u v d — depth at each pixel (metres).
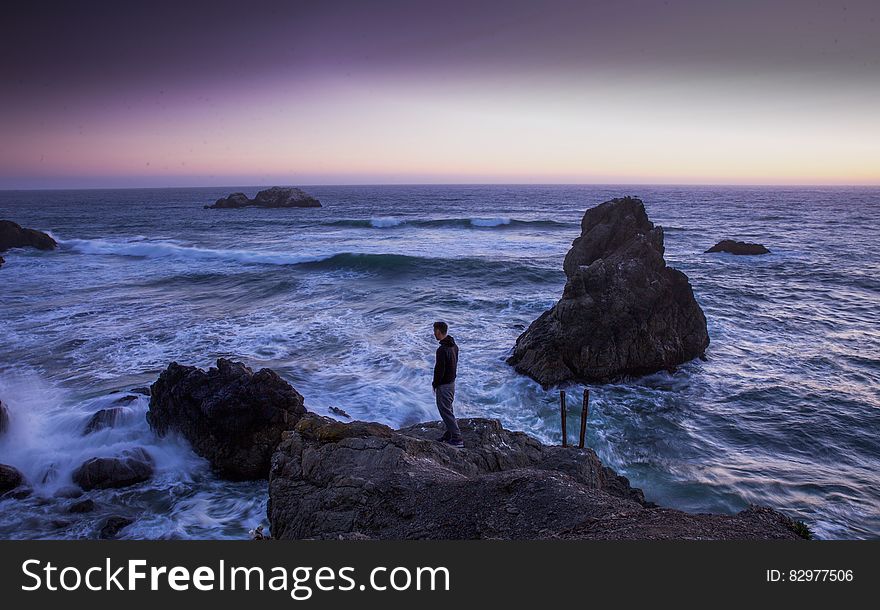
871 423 14.47
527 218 80.75
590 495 6.20
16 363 17.25
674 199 158.50
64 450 11.98
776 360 19.20
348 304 26.20
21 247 44.62
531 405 15.70
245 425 11.76
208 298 27.38
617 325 17.80
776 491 11.34
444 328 8.55
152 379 15.99
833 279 33.69
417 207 114.38
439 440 8.75
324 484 7.14
